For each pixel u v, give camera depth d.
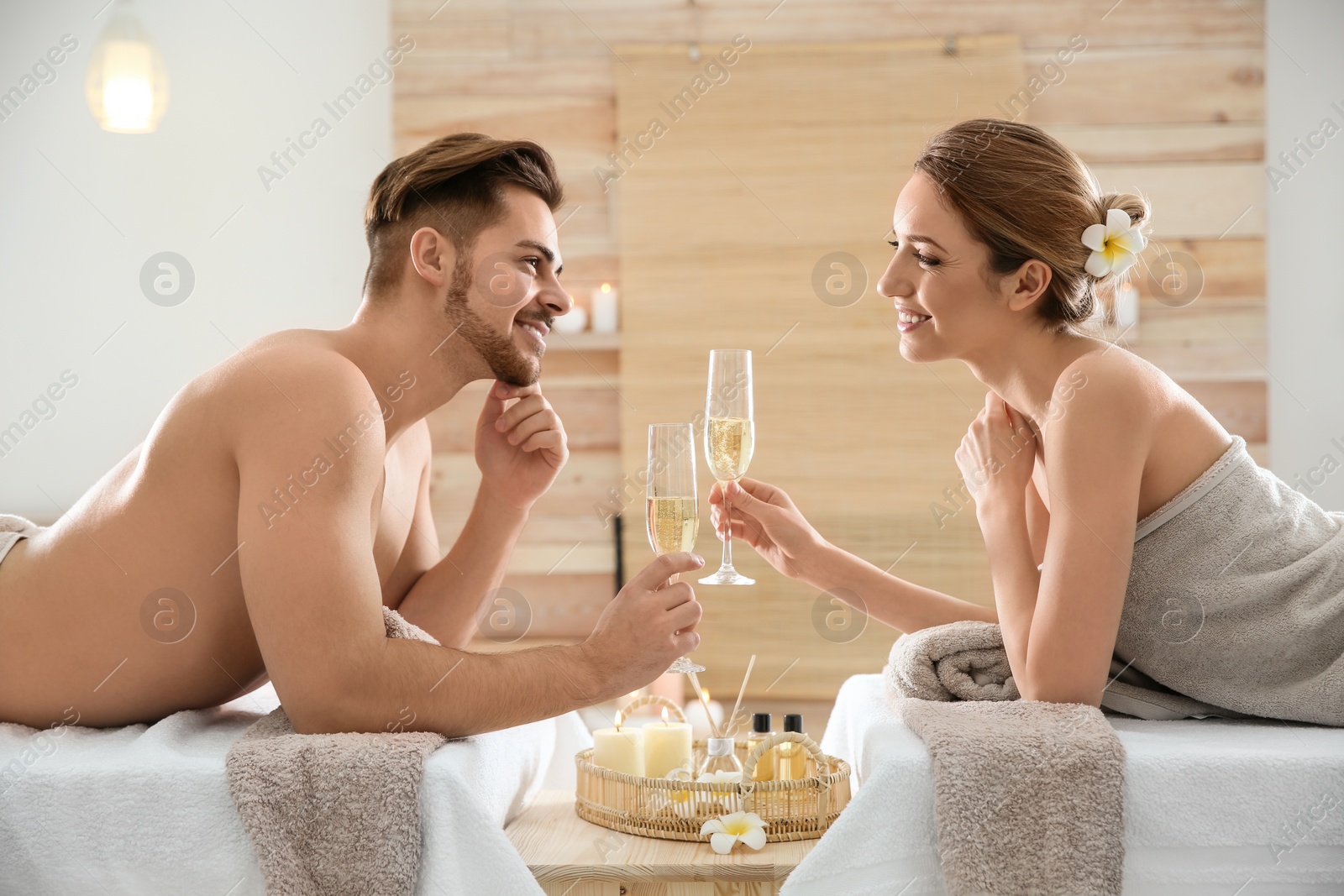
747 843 1.05
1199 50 2.86
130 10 2.84
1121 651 1.21
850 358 2.91
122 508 1.12
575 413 2.95
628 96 2.93
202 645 1.13
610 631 1.07
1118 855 0.93
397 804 0.92
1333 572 1.15
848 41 2.92
